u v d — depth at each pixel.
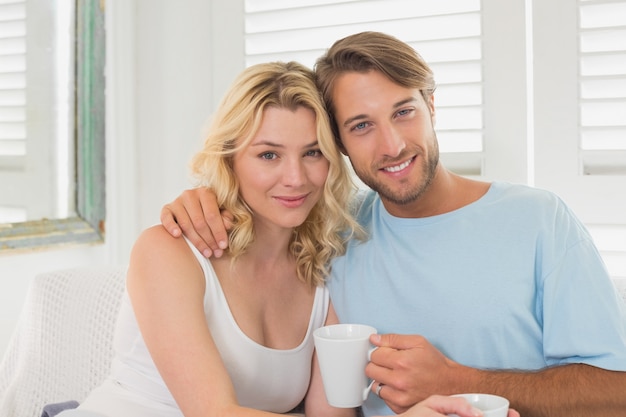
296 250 1.53
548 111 1.90
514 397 1.22
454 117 2.00
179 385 1.24
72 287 1.71
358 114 1.36
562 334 1.29
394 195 1.38
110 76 2.31
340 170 1.48
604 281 1.31
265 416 1.14
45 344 1.70
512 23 1.92
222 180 1.41
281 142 1.34
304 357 1.48
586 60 1.86
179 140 2.37
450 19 1.98
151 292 1.31
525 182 1.94
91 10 2.25
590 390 1.22
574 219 1.40
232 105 1.37
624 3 1.82
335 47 1.41
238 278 1.44
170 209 1.40
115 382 1.47
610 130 1.85
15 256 2.09
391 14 2.05
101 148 2.30
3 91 2.05
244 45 2.23
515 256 1.36
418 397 1.21
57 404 1.52
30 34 2.11
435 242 1.41
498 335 1.35
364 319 1.44
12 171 2.07
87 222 2.26
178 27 2.35
